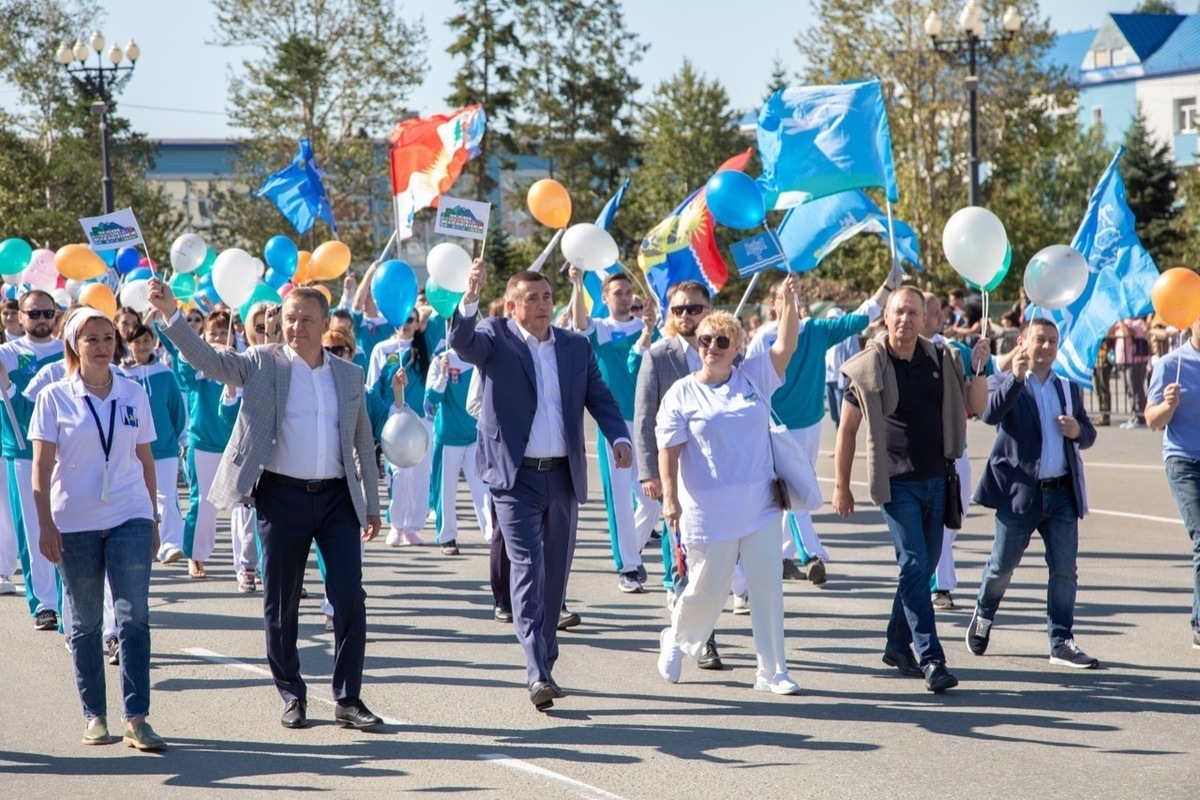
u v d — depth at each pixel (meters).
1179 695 6.86
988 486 7.55
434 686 7.23
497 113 54.34
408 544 12.34
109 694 7.21
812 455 9.80
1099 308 9.64
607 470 9.79
